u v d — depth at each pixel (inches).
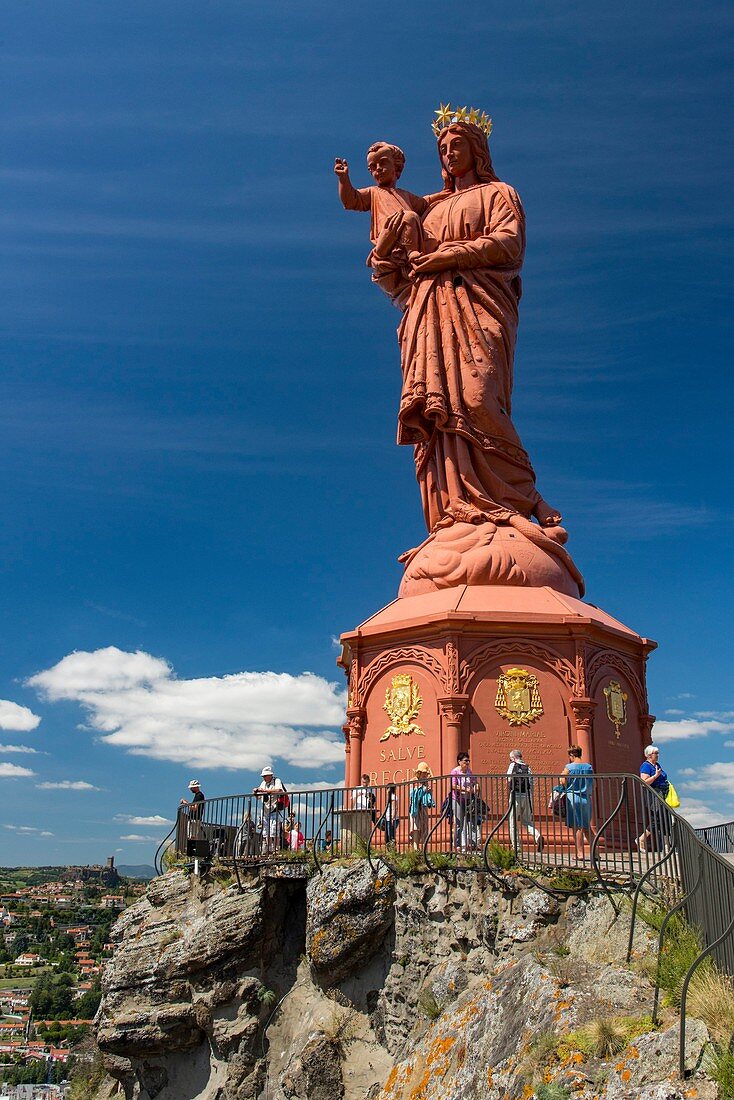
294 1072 747.4
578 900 595.5
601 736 1008.2
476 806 749.9
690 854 528.4
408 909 730.8
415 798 822.5
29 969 4271.7
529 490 1205.1
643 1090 403.5
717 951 463.5
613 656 1067.3
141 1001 900.0
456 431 1173.1
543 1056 462.3
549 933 599.5
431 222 1304.1
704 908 497.0
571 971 532.7
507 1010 541.3
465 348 1211.2
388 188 1341.0
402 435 1244.5
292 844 945.5
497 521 1139.3
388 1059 721.0
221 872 916.0
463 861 691.4
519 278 1314.0
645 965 502.6
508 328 1246.9
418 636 1037.8
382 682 1059.3
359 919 761.0
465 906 679.1
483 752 970.7
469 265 1238.9
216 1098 816.9
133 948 928.9
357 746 1056.8
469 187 1331.2
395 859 754.2
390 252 1282.0
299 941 868.0
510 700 989.2
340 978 778.8
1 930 5201.8
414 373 1217.4
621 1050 437.4
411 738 1008.2
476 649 1003.3
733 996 429.1
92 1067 1152.8
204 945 857.5
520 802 762.2
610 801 954.7
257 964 848.9
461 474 1165.7
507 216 1259.8
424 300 1237.7
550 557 1125.1
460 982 652.1
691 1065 402.6
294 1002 833.5
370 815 812.6
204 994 853.2
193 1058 887.7
